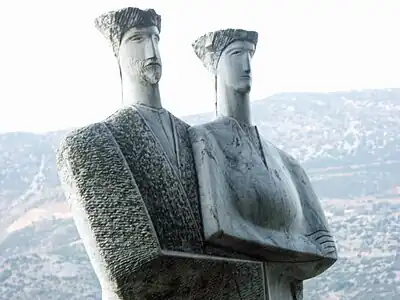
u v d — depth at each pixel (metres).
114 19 8.17
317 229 8.91
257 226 8.29
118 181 7.54
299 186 9.05
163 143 8.02
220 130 8.51
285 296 8.62
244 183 8.31
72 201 7.64
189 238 7.82
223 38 8.82
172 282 7.52
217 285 7.74
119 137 7.82
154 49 8.14
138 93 8.16
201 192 8.04
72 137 7.66
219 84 8.80
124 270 7.40
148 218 7.48
